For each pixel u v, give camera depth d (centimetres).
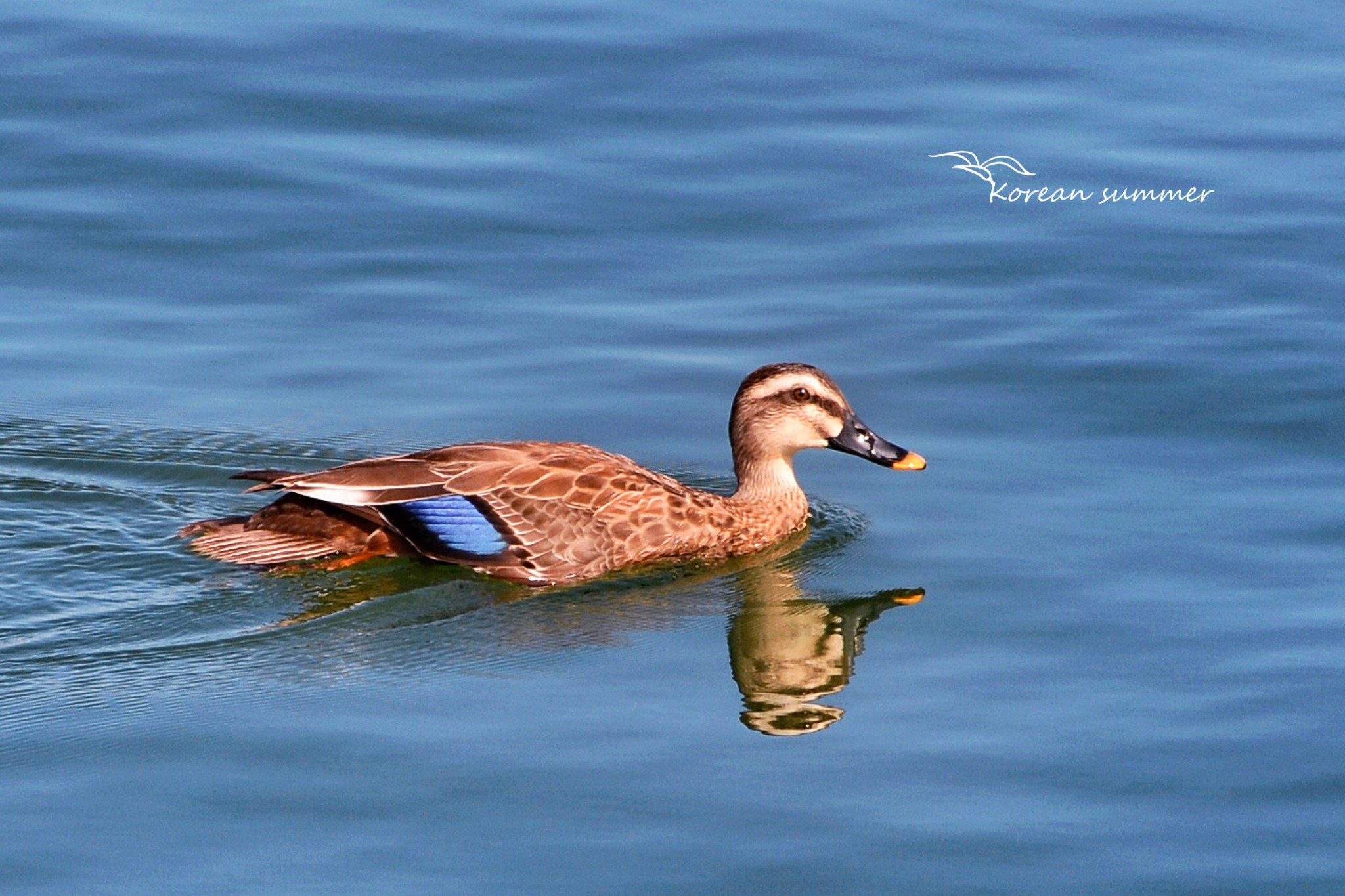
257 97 2122
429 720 1190
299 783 1105
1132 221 1961
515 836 1055
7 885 998
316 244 1903
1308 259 1891
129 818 1065
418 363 1741
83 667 1255
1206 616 1330
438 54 2225
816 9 2369
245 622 1335
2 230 1894
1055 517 1497
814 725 1193
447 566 1431
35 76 2134
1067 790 1111
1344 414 1625
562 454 1473
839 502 1593
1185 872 1029
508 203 1969
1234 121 2131
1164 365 1716
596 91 2156
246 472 1448
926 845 1053
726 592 1427
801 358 1741
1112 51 2286
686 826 1070
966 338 1773
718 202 1986
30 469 1555
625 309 1825
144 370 1720
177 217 1931
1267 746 1155
